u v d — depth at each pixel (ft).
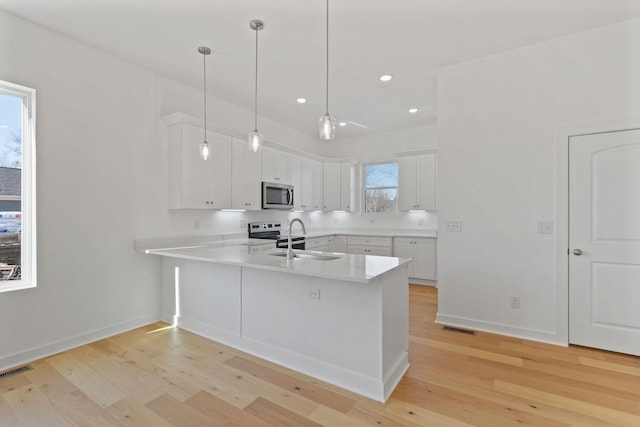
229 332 8.98
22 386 6.89
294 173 16.90
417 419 5.80
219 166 12.16
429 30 8.50
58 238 8.61
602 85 8.54
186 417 5.88
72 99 8.87
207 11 7.64
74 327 8.91
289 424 5.68
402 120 16.56
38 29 8.20
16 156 8.13
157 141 10.97
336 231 20.24
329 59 10.03
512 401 6.33
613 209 8.48
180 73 10.99
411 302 13.32
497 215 9.95
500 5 7.48
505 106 9.78
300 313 7.55
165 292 10.91
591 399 6.39
